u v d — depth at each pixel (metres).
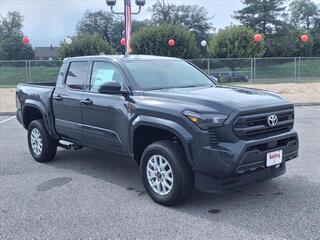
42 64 28.30
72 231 4.57
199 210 5.09
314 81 30.11
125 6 17.34
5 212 5.17
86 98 6.29
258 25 71.06
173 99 5.17
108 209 5.20
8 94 22.88
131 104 5.52
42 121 7.56
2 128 11.97
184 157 5.00
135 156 5.66
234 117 4.71
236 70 29.88
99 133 6.14
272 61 29.78
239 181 4.97
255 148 4.85
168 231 4.51
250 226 4.58
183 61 6.87
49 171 7.02
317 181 6.12
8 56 82.62
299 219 4.74
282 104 5.22
